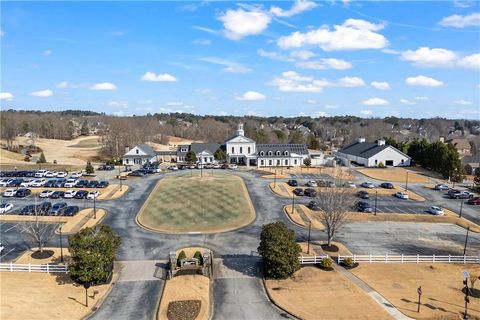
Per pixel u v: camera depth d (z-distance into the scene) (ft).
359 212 232.94
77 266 133.18
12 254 161.68
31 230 173.68
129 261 158.92
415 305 125.29
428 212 237.45
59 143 650.43
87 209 229.66
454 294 133.80
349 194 200.54
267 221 212.64
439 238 192.85
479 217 230.68
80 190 271.69
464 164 406.82
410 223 215.92
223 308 123.75
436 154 362.74
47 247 169.48
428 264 159.53
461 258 162.71
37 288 132.57
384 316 118.42
